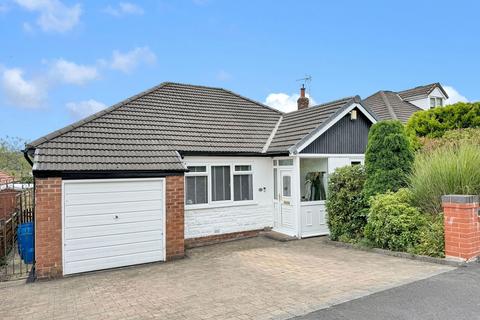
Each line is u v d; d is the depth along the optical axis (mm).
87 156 9469
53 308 6266
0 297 7027
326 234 12531
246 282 7145
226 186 12539
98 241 9086
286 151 11875
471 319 4727
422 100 25484
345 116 13062
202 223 12008
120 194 9406
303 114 14391
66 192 8766
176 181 10109
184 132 12539
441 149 10633
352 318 4945
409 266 7609
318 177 13070
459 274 6750
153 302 6273
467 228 7434
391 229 8977
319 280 6977
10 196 12461
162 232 9875
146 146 10883
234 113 14984
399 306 5285
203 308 5770
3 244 10258
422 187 9133
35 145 9406
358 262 8320
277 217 13125
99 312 5938
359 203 10547
